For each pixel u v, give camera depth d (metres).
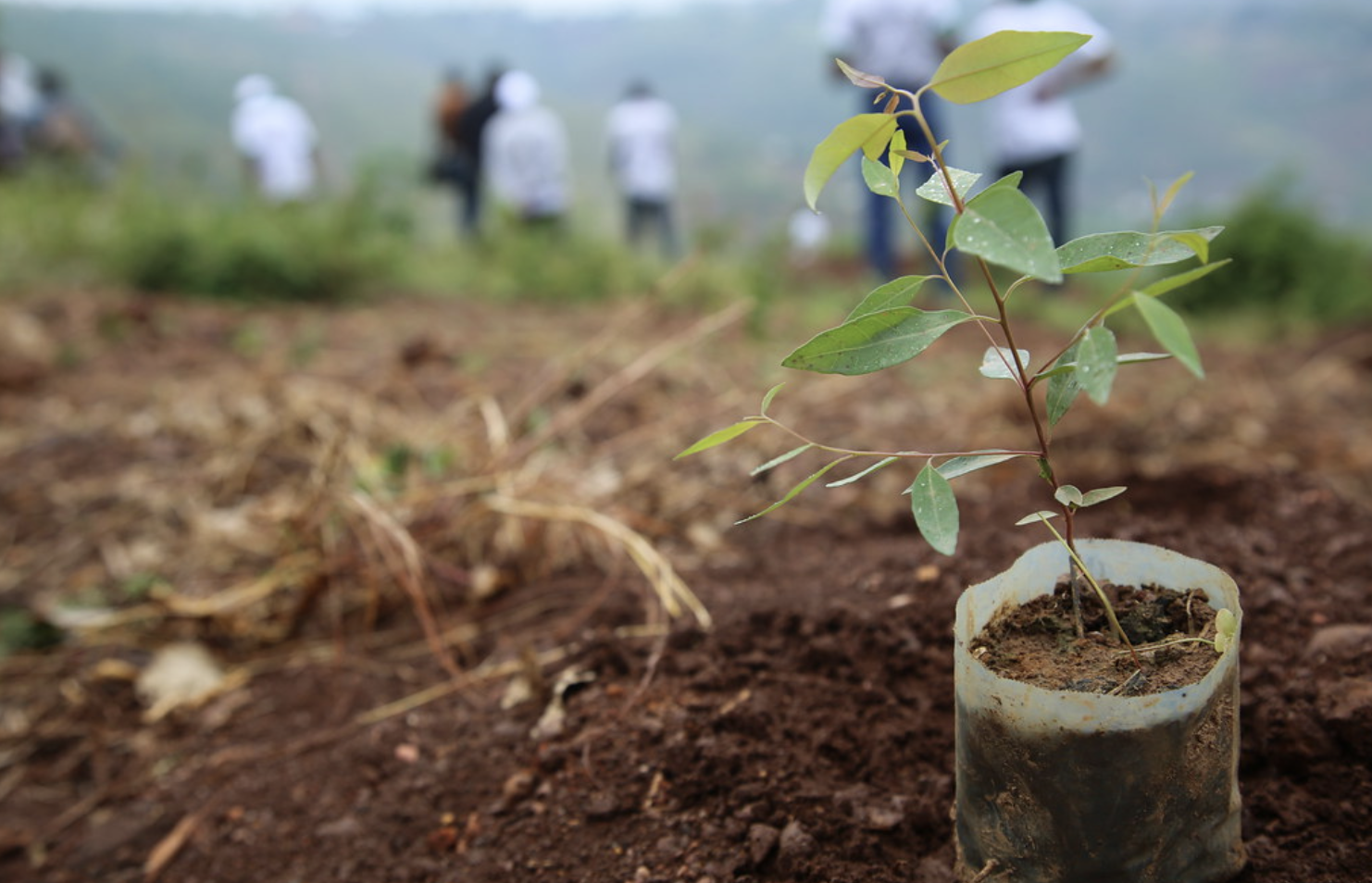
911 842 1.46
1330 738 1.44
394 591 2.52
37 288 6.18
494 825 1.66
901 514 2.68
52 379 4.59
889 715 1.66
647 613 2.14
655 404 3.88
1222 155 67.12
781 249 7.76
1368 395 4.22
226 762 2.07
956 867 1.36
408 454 2.81
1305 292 6.30
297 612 2.47
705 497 2.90
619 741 1.71
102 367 4.79
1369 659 1.55
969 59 1.01
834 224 9.47
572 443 3.35
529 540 2.53
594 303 7.07
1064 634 1.30
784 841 1.46
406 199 8.62
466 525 2.56
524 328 5.92
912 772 1.57
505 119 9.32
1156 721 1.13
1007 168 7.00
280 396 3.83
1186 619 1.30
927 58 6.41
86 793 2.13
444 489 2.49
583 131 63.75
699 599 2.16
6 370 4.48
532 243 8.06
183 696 2.34
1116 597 1.35
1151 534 2.01
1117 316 5.78
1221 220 6.89
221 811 1.93
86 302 5.79
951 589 1.88
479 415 3.30
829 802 1.52
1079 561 1.21
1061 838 1.20
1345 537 2.04
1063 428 3.29
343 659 2.35
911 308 1.11
